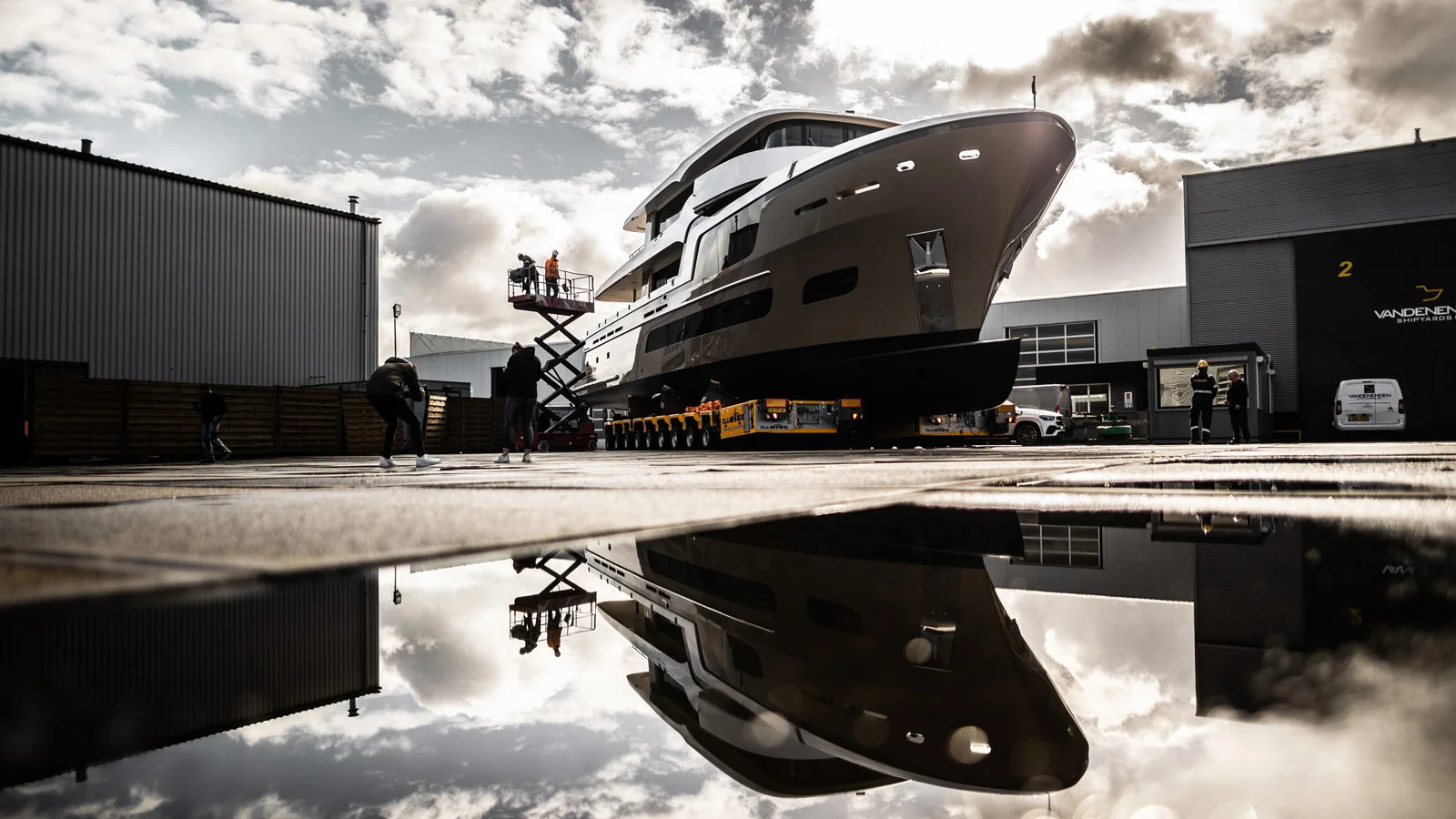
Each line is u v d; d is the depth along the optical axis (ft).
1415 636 2.12
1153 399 75.66
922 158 43.06
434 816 1.38
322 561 3.18
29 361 69.51
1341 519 5.04
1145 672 1.95
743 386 58.08
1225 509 5.95
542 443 90.33
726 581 3.56
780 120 58.18
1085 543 4.40
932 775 1.36
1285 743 1.30
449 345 219.82
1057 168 46.37
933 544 4.43
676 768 1.65
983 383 46.44
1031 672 2.03
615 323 82.79
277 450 70.49
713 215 58.85
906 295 46.11
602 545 4.44
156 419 62.39
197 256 79.71
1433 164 82.12
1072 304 104.78
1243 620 2.50
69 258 72.08
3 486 13.32
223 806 1.40
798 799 1.35
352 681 2.17
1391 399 77.87
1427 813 0.94
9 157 69.26
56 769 1.24
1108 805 1.10
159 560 3.22
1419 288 82.07
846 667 2.22
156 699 1.62
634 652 2.52
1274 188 88.74
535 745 1.84
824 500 6.95
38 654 1.85
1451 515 5.11
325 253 89.30
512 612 3.09
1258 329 89.15
